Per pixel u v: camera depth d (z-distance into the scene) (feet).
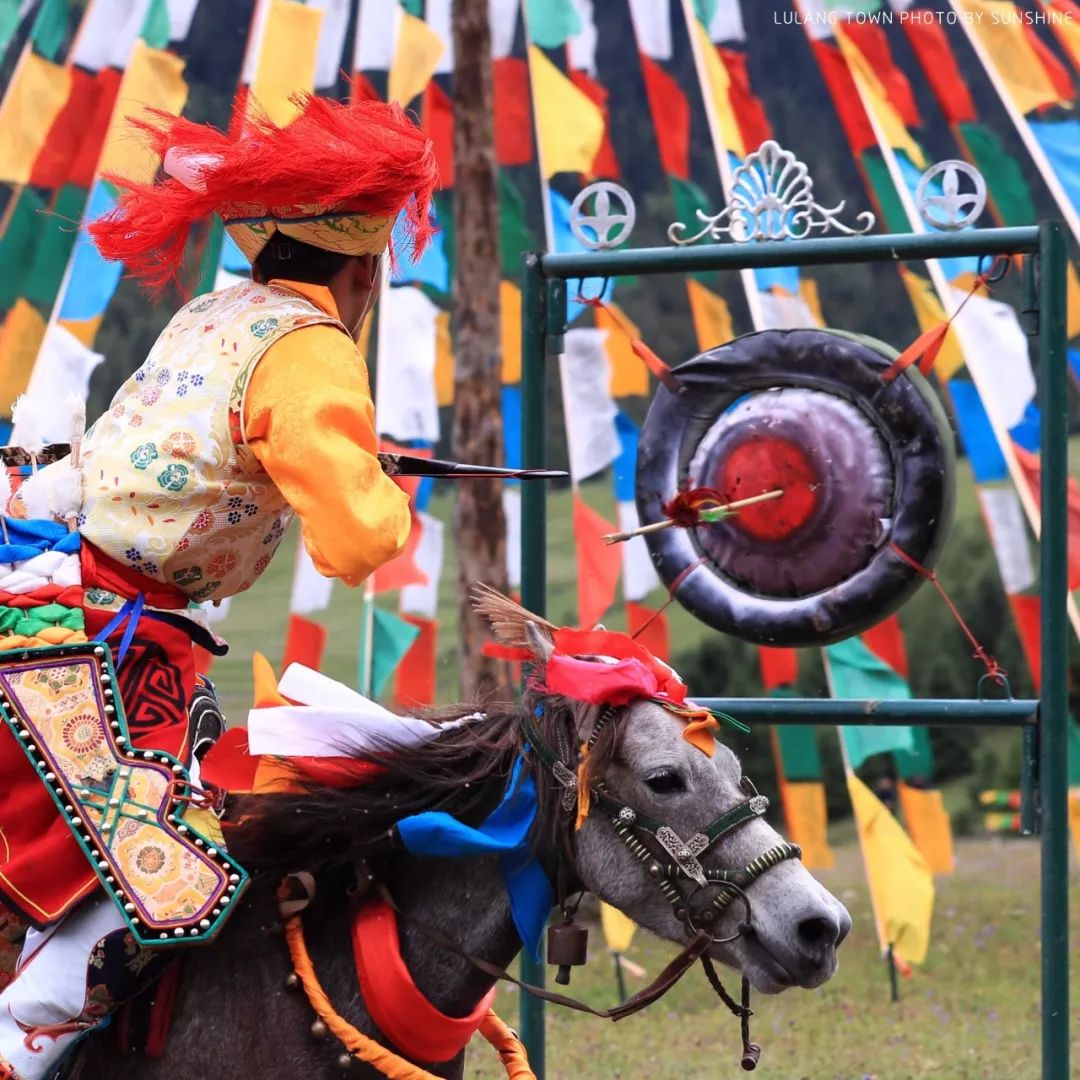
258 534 25.45
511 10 65.98
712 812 24.48
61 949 24.25
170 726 24.90
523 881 25.02
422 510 65.51
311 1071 24.32
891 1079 46.26
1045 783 35.24
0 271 64.23
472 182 63.41
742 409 37.60
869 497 36.11
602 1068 48.24
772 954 23.91
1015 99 55.77
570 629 25.82
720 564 37.70
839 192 138.72
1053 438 35.53
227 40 90.07
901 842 53.26
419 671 64.69
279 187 25.49
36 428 27.14
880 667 53.42
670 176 62.18
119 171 61.82
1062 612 35.35
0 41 64.34
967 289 53.31
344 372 24.44
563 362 60.29
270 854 24.81
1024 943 65.00
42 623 24.57
